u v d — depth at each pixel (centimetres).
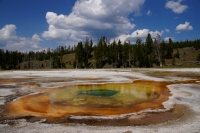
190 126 820
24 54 12231
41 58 11681
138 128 803
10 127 822
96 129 792
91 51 9981
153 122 877
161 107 1132
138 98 1396
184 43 10950
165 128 802
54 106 1175
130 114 1005
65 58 10588
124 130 780
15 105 1192
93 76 2806
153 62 6938
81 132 760
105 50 7912
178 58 8200
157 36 6500
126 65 7075
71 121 897
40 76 2884
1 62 9656
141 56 6550
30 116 977
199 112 1012
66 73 3425
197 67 4791
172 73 3281
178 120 898
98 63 7188
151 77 2661
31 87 1850
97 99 1366
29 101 1300
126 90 1711
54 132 761
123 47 7175
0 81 2303
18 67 9531
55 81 2259
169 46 8275
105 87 1866
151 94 1534
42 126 830
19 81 2286
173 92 1561
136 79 2441
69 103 1252
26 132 764
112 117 955
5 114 1011
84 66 7544
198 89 1670
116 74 3127
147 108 1120
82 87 1862
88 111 1066
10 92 1602
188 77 2625
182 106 1133
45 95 1494
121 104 1223
